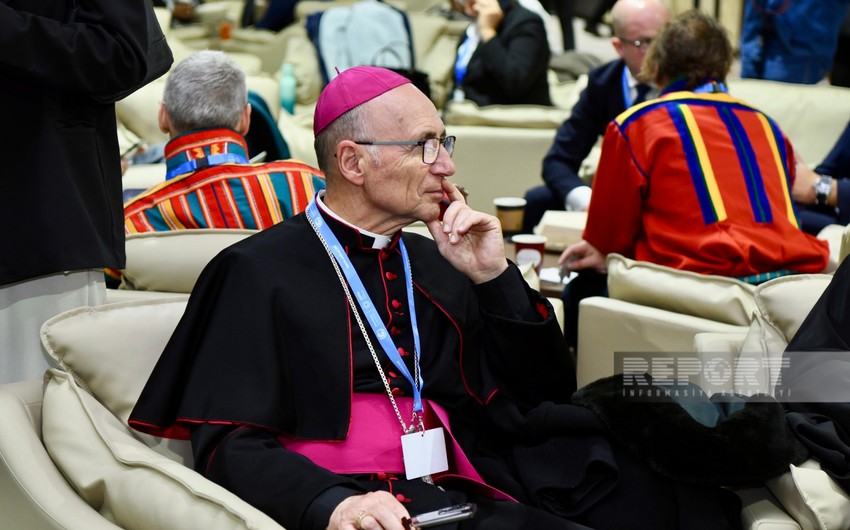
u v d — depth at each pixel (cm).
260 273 363
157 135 955
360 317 372
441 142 368
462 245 379
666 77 595
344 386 359
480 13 1096
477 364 392
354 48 1166
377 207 371
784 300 433
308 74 1173
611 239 594
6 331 422
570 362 392
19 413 355
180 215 491
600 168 590
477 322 395
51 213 407
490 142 986
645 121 569
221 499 310
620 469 367
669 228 564
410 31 1175
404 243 398
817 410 373
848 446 356
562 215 743
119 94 413
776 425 359
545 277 626
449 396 384
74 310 378
